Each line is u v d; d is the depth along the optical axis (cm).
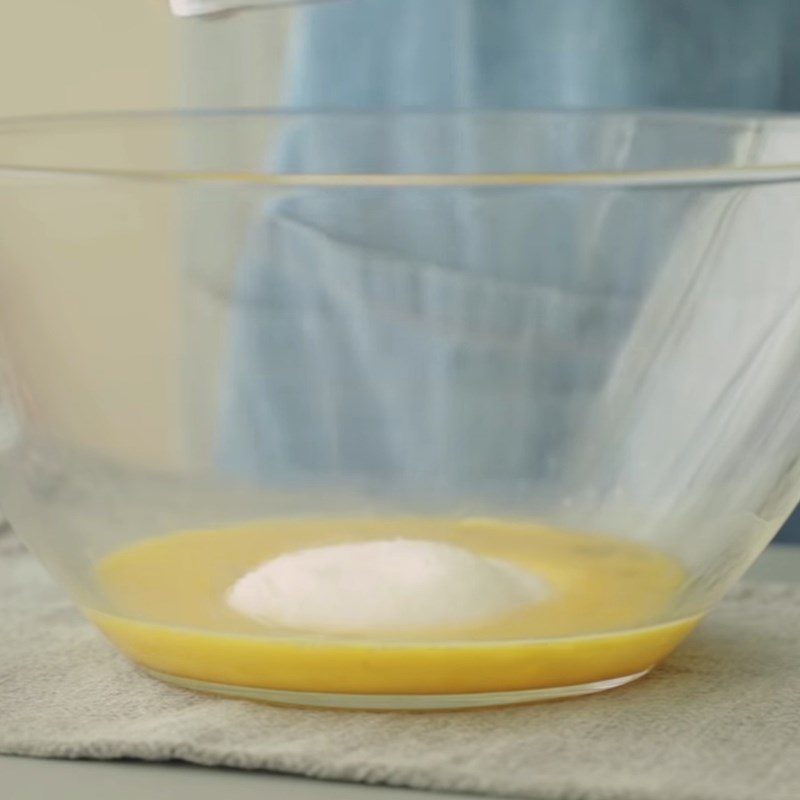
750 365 67
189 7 82
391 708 68
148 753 65
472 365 66
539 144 88
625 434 67
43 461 69
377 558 69
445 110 89
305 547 70
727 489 68
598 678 70
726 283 66
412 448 67
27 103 139
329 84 106
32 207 67
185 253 67
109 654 75
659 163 87
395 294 66
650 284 66
